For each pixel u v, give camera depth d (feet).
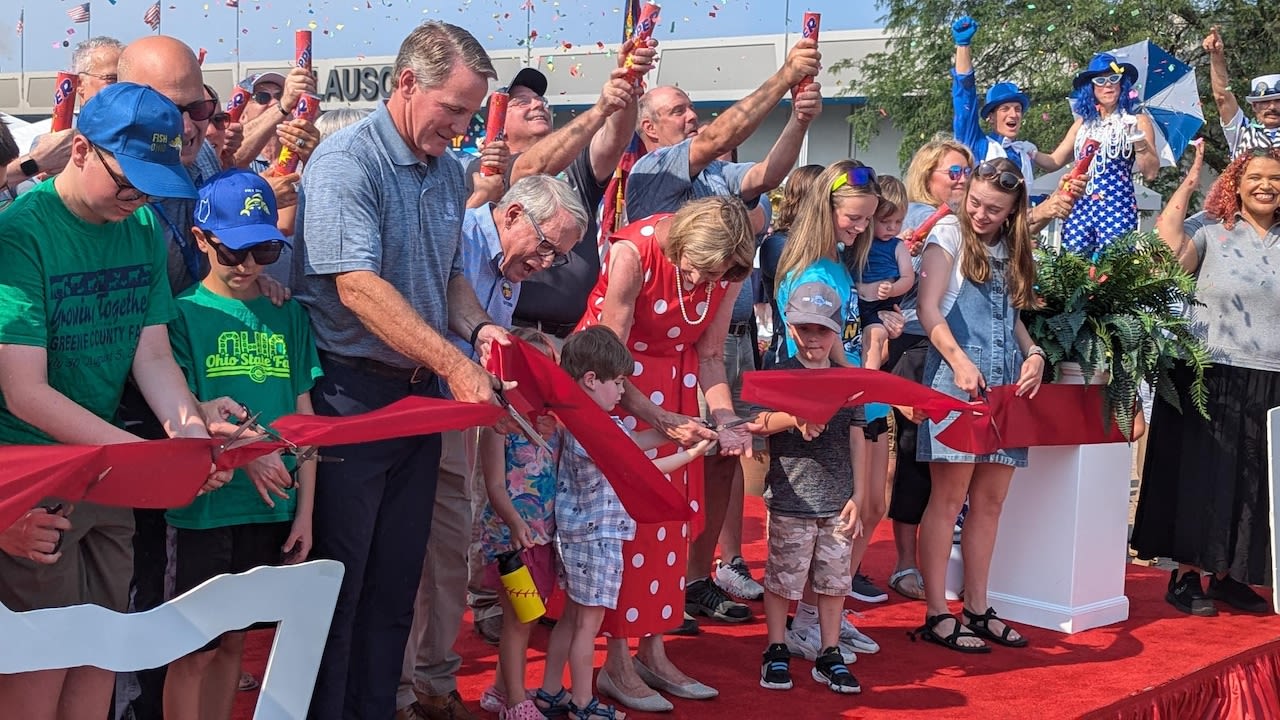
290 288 10.77
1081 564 17.17
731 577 18.04
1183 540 18.56
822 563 14.21
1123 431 16.94
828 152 78.18
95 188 8.27
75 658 7.70
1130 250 17.38
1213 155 52.75
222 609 8.32
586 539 12.34
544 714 12.71
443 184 10.88
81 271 8.50
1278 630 17.57
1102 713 12.89
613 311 12.62
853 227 14.23
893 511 18.62
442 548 12.17
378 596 10.94
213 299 9.87
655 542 12.99
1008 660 15.67
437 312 10.83
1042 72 51.42
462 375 9.55
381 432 8.79
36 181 11.24
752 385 11.97
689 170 15.38
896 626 16.99
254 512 9.89
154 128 8.21
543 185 11.57
